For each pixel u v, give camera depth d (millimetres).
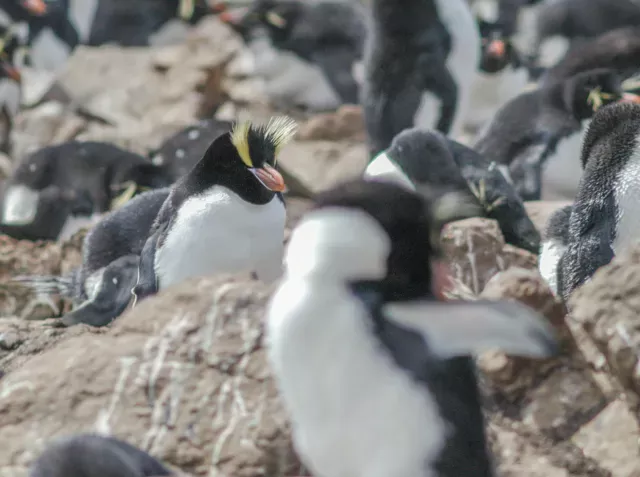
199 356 8836
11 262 14875
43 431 8609
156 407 8688
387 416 6926
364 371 6883
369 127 18984
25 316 13594
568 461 8477
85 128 22406
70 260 15016
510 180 16828
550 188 17125
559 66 17219
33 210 17031
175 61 23750
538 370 8852
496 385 8844
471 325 6797
